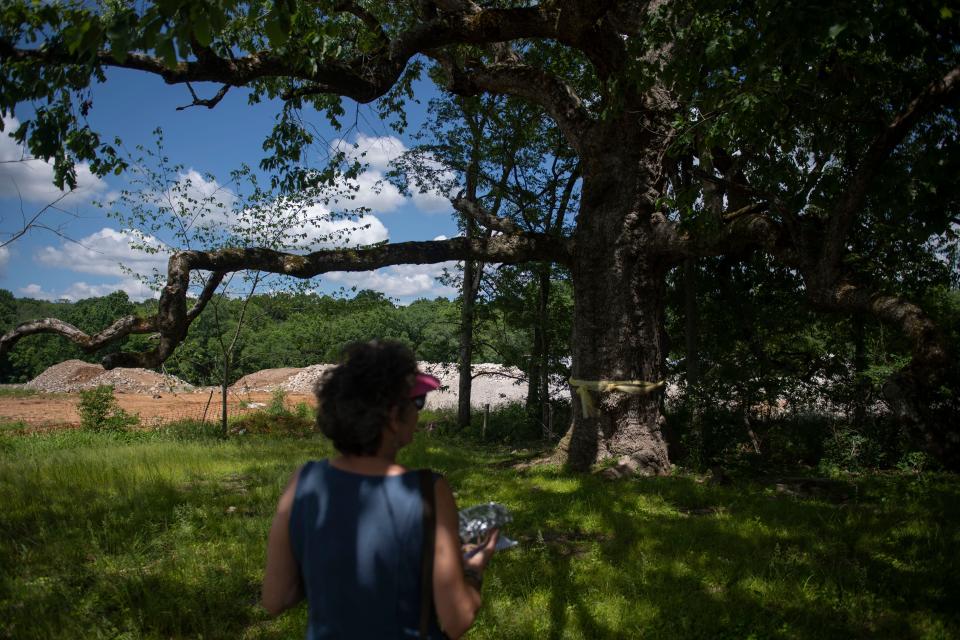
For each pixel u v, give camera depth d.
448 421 19.95
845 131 8.16
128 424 18.14
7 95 6.95
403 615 1.81
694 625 4.57
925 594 5.04
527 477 10.53
